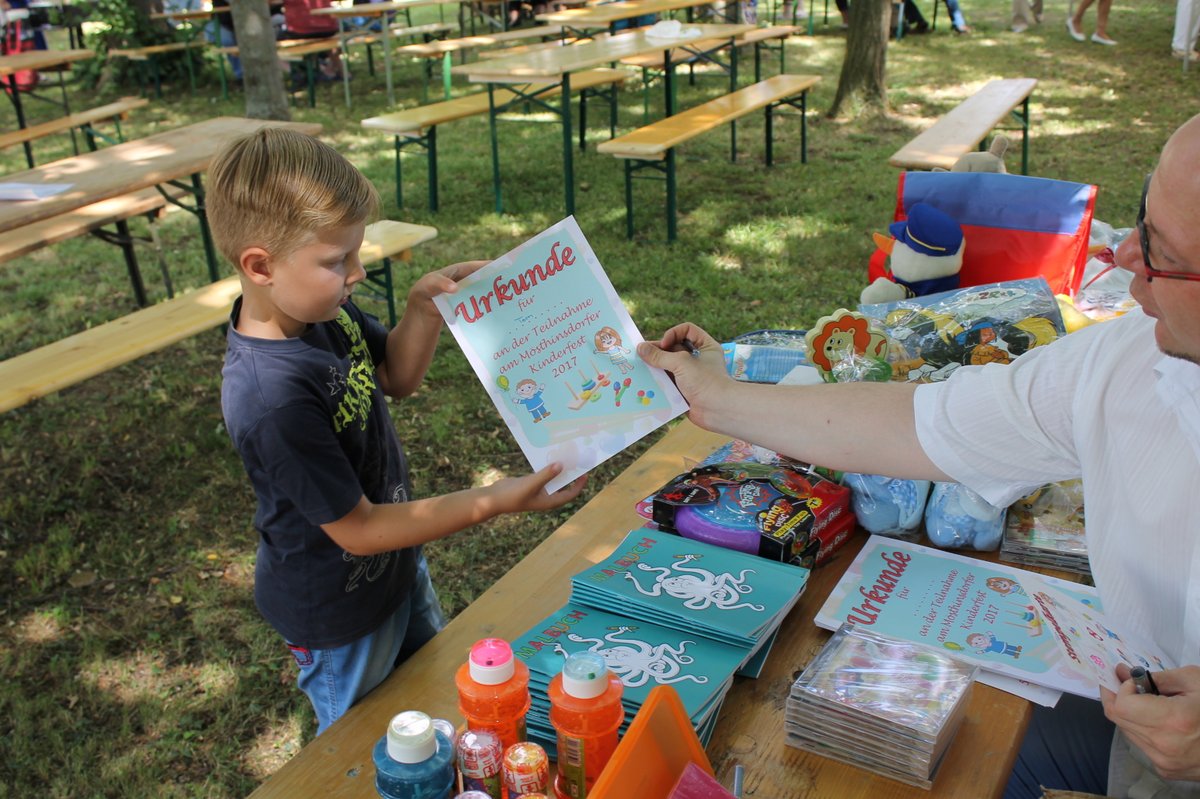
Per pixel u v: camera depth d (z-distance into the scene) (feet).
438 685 5.77
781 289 19.02
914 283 10.98
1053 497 6.81
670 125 22.68
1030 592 4.92
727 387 5.71
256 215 4.92
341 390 5.73
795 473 6.87
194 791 8.93
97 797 8.89
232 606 11.36
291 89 39.73
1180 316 3.90
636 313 18.03
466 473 13.79
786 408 5.59
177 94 40.75
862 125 31.68
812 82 27.63
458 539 12.35
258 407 5.32
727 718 5.16
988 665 5.32
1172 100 32.81
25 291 20.43
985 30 46.65
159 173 15.58
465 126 33.32
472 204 24.89
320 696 6.54
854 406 5.49
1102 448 4.74
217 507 13.24
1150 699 4.00
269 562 6.13
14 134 24.57
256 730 9.63
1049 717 6.42
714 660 5.22
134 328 12.98
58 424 15.25
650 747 4.09
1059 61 39.19
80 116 25.94
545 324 5.65
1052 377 4.96
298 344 5.49
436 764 4.20
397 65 44.68
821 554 6.43
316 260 5.07
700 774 4.02
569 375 5.65
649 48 25.25
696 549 6.23
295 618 6.17
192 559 12.20
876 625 5.68
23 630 10.99
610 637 5.46
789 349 8.34
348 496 5.38
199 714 9.81
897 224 11.14
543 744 4.86
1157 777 5.20
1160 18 47.09
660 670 5.12
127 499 13.42
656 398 5.73
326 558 5.99
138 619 11.13
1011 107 22.17
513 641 5.67
